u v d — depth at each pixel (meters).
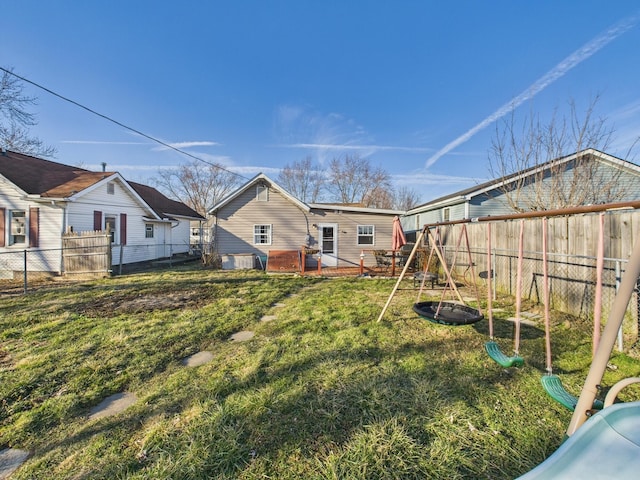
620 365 3.23
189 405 2.50
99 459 1.93
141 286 8.14
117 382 2.94
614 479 1.11
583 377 2.94
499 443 2.01
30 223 10.31
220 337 4.17
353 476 1.74
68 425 2.30
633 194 10.58
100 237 10.02
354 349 3.61
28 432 2.22
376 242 13.47
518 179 9.66
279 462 1.87
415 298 6.66
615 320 1.62
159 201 18.95
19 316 5.22
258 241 13.45
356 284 8.73
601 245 2.09
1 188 10.42
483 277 7.63
